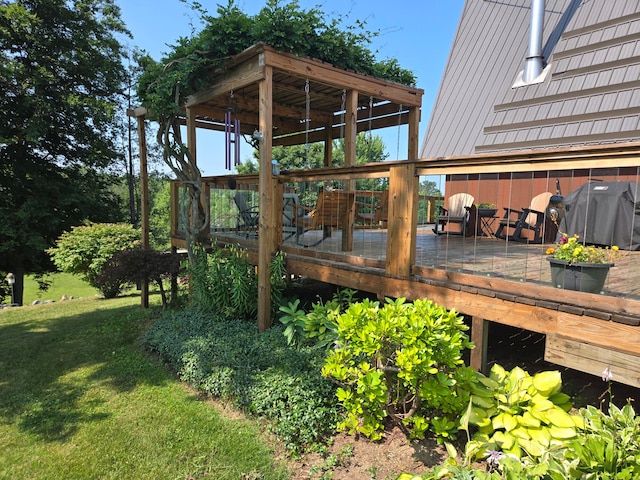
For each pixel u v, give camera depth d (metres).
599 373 2.51
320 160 22.95
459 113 9.34
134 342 5.60
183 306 6.89
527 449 2.39
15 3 12.11
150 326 5.91
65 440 3.26
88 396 4.03
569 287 2.77
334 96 6.86
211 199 6.78
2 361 5.12
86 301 9.48
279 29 4.58
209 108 7.07
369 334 2.68
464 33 10.66
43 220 13.46
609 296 2.54
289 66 4.79
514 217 7.57
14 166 13.12
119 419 3.55
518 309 2.91
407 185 3.60
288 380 3.54
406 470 2.62
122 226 10.76
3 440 3.29
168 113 5.72
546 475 1.96
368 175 4.02
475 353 3.22
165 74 5.46
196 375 4.09
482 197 8.08
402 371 2.56
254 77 4.78
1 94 12.33
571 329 2.63
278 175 5.23
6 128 12.48
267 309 4.87
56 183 13.66
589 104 7.09
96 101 13.43
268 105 4.66
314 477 2.66
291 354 3.98
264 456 2.93
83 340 5.85
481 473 2.06
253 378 3.71
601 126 6.70
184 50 5.32
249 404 3.51
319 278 4.70
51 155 14.45
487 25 10.23
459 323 2.84
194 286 6.05
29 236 12.62
